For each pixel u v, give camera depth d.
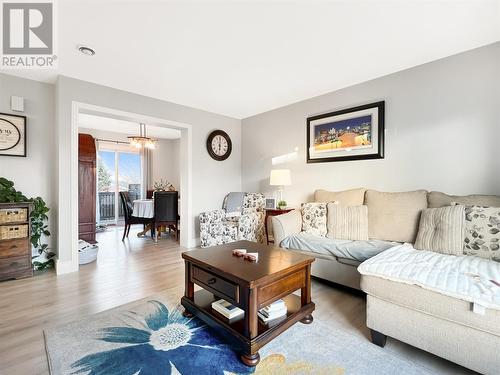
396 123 2.87
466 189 2.42
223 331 1.58
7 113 2.85
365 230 2.67
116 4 1.76
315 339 1.68
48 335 1.68
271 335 1.52
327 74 2.94
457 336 1.34
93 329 1.76
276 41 2.25
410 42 2.28
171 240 4.76
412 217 2.46
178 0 1.73
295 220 3.10
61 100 2.89
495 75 2.26
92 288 2.47
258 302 1.48
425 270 1.57
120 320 1.88
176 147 7.45
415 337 1.48
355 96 3.23
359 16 1.92
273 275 1.53
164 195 4.70
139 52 2.41
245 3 1.76
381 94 2.99
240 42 2.26
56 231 3.05
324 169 3.56
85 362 1.43
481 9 1.83
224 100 3.85
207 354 1.52
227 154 4.68
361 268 1.69
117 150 6.62
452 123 2.49
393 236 2.53
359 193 2.99
